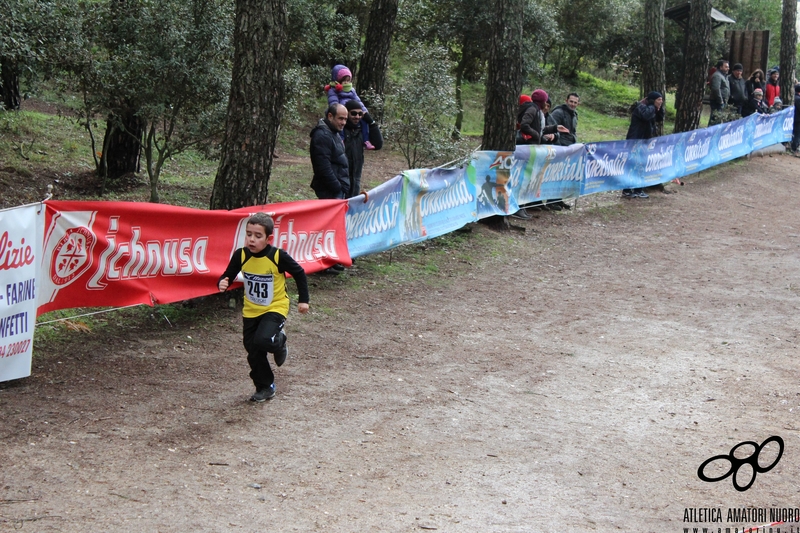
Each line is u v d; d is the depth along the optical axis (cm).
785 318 838
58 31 959
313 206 799
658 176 1553
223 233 707
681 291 942
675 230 1292
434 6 1914
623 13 2453
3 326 539
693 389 627
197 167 1358
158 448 471
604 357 702
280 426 516
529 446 509
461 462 479
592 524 408
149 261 647
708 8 1697
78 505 398
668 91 2764
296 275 546
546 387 623
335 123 862
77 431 484
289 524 392
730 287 965
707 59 1714
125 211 621
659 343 746
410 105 1110
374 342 707
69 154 1256
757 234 1291
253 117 747
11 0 898
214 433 498
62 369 578
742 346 742
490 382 628
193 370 603
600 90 2964
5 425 483
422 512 412
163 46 938
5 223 535
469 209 1103
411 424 535
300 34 1512
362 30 1945
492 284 936
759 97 2045
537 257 1075
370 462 472
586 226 1276
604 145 1388
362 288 863
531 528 401
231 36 967
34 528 372
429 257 1013
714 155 1791
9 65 1079
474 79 2333
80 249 595
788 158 2122
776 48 3512
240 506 408
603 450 506
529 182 1235
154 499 409
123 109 1005
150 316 702
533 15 1939
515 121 1181
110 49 1000
